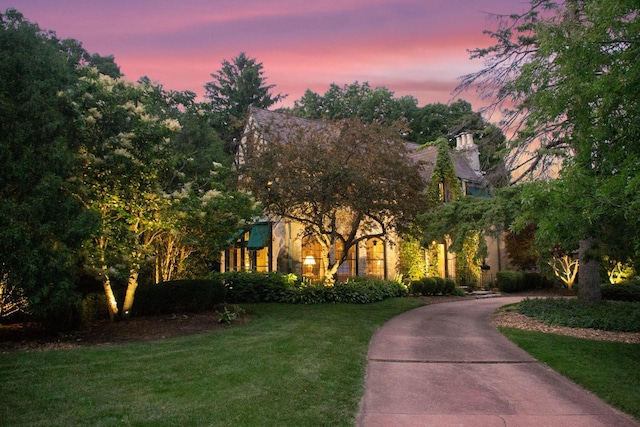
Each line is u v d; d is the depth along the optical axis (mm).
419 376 7758
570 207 7379
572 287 27141
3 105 8805
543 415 5945
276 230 22391
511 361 8883
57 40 16891
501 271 26703
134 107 11109
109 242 10750
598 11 7621
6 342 9656
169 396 5961
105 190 10766
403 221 17625
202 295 13844
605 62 7703
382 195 15750
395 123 17078
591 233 8586
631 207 6469
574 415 5965
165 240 14586
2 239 8062
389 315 15016
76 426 4914
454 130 16688
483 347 10141
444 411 6031
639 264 12406
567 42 7969
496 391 6977
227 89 42000
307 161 15586
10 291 9562
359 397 6484
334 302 17094
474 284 25859
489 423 5617
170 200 11906
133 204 11109
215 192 12133
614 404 6395
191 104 20234
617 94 7312
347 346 9602
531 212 8078
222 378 6777
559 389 7125
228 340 9750
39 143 9352
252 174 16156
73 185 9695
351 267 22844
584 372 7828
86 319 11453
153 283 14477
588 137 7867
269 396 6012
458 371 8125
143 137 11008
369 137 16188
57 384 6438
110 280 12219
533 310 14984
